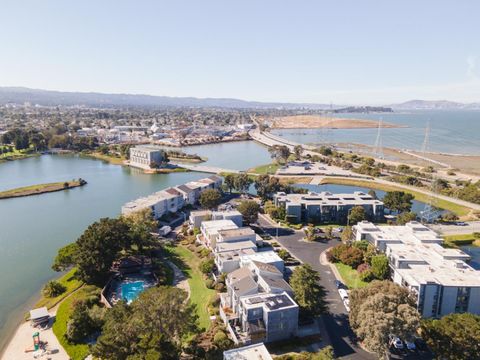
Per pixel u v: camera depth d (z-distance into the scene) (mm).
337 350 74188
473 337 64188
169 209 156375
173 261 113188
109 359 58406
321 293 95938
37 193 195375
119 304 69812
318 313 82875
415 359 71625
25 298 94812
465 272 92000
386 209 171625
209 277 101938
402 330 65375
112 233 103688
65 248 103875
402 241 113750
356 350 74188
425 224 146000
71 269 109688
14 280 104188
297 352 73125
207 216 137750
